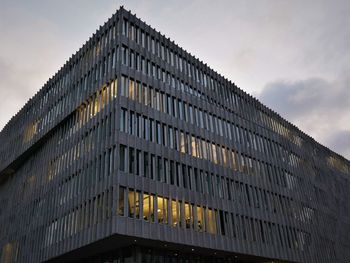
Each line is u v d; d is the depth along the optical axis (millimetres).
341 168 90000
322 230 67188
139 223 36406
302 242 58938
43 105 61406
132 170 38594
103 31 50188
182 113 49000
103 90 45469
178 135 46594
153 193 39375
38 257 47219
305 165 72688
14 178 66938
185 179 44219
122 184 36938
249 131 60375
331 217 73500
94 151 42625
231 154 53781
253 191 54188
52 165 52375
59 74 59500
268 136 64562
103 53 48438
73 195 43750
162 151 43156
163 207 39656
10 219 61438
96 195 39031
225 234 45469
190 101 51469
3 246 60312
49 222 47531
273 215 55312
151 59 48531
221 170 50344
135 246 38562
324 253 63906
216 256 47500
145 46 48719
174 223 39906
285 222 57219
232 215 48125
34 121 62719
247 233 48750
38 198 53375
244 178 53750
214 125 53562
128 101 42500
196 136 49281
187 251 43750
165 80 49125
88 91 48688
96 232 36812
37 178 56188
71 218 42500
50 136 56594
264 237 51250
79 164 45000
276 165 62688
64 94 55312
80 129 47719
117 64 44469
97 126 44031
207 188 46594
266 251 50000
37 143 58688
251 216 51031
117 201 35719
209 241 42750
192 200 43562
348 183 89625
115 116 40938
